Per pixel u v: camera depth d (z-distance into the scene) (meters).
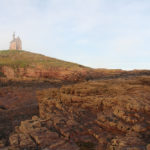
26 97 40.62
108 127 12.48
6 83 56.53
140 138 9.87
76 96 19.16
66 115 16.91
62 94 21.36
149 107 12.21
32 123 16.08
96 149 10.62
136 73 42.75
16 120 22.09
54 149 10.95
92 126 13.43
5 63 86.25
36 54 118.06
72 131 13.20
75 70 71.88
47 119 16.89
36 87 53.66
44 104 23.14
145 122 11.30
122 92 16.48
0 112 26.30
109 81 21.75
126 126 11.40
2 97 41.31
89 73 66.50
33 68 79.44
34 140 12.40
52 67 79.31
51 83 61.16
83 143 11.59
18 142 12.22
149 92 15.27
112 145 10.00
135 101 13.59
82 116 15.59
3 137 16.30
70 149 10.89
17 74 76.62
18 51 123.75
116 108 13.91
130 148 8.84
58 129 14.01
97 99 16.59
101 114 14.60
